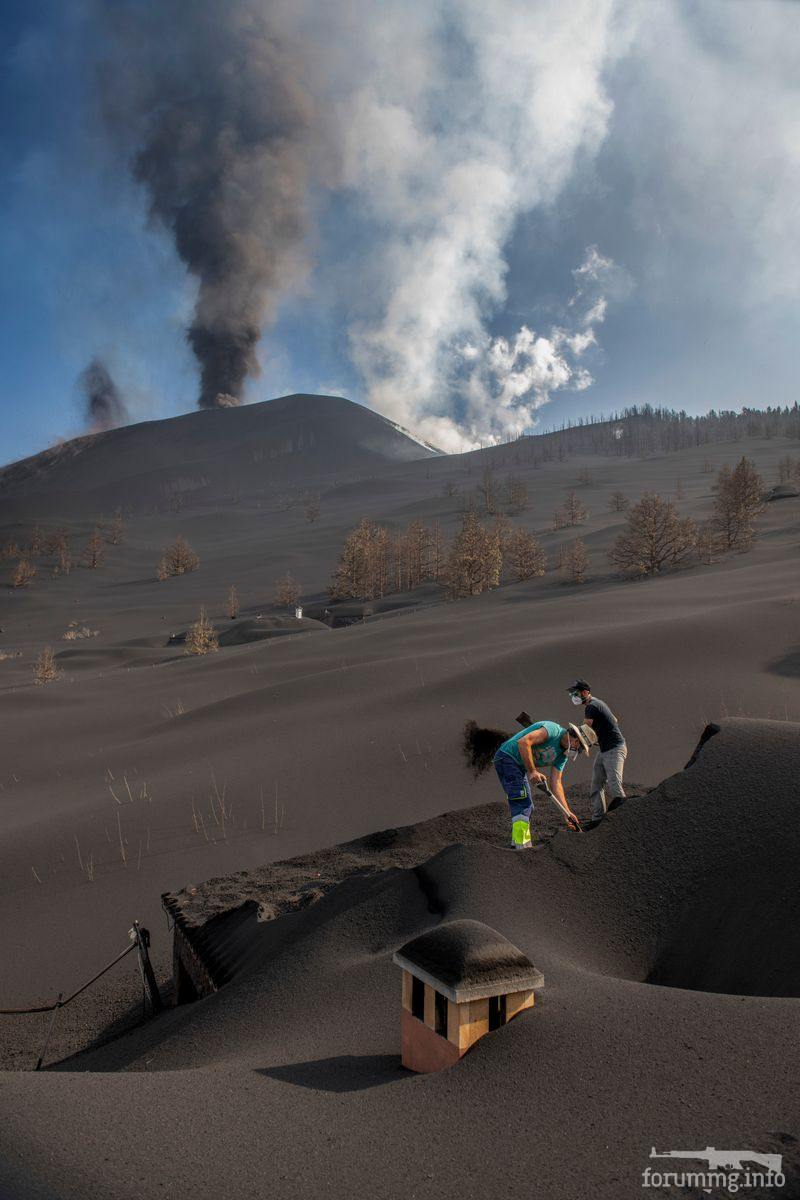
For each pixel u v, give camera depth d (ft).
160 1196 8.92
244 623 309.83
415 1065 13.01
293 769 60.13
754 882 17.43
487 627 121.90
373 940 19.42
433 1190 9.09
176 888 43.65
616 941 17.74
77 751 83.25
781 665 70.64
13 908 43.52
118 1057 21.91
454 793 52.85
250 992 18.88
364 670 90.27
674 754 54.34
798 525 289.12
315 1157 9.84
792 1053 10.93
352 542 396.37
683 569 241.35
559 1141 9.79
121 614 435.12
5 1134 10.10
